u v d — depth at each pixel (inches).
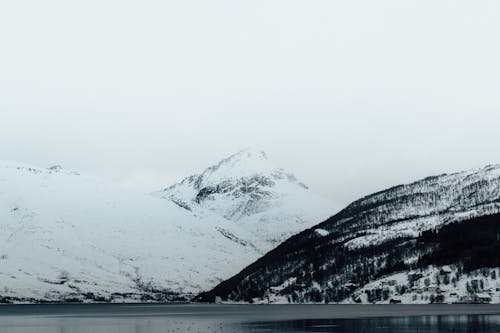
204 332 7362.2
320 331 7229.3
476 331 6624.0
